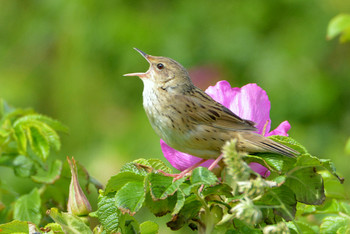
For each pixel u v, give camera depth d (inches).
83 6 489.7
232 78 484.7
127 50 478.9
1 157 257.8
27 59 510.3
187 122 235.1
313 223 241.1
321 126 466.0
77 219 175.2
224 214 174.6
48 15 506.6
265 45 482.6
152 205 169.3
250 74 481.7
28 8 518.3
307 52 476.4
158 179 166.2
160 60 262.5
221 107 236.2
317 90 464.4
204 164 232.7
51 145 247.4
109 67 486.9
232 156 148.1
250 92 211.3
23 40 514.3
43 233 175.5
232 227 178.5
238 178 147.9
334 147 457.7
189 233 407.2
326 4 480.1
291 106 467.8
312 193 177.3
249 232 174.9
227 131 225.8
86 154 476.4
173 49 480.1
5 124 253.8
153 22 486.3
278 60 475.2
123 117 485.4
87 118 486.3
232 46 480.7
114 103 486.9
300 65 474.6
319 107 464.1
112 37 478.0
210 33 487.5
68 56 494.6
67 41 494.6
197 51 485.1
